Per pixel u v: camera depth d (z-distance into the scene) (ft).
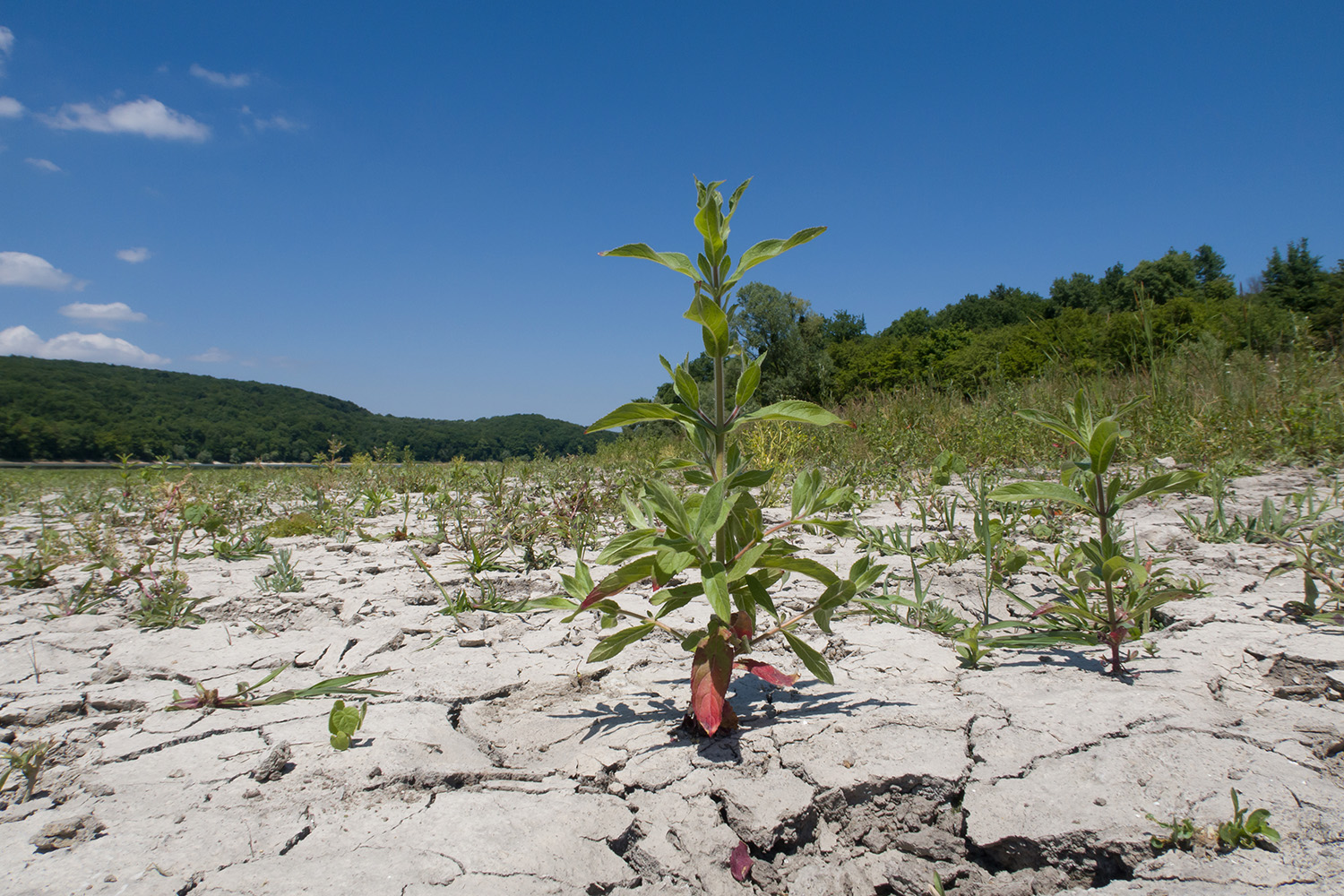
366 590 11.44
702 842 4.80
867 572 5.88
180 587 10.73
